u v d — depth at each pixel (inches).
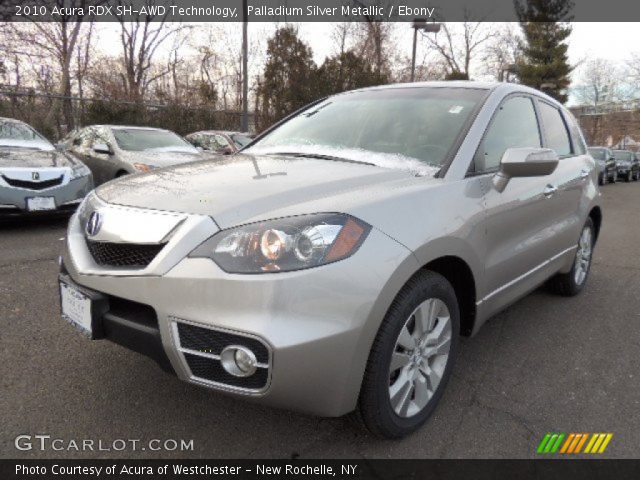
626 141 2422.5
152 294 78.0
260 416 98.4
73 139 393.1
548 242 138.1
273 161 112.0
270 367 72.4
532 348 135.4
